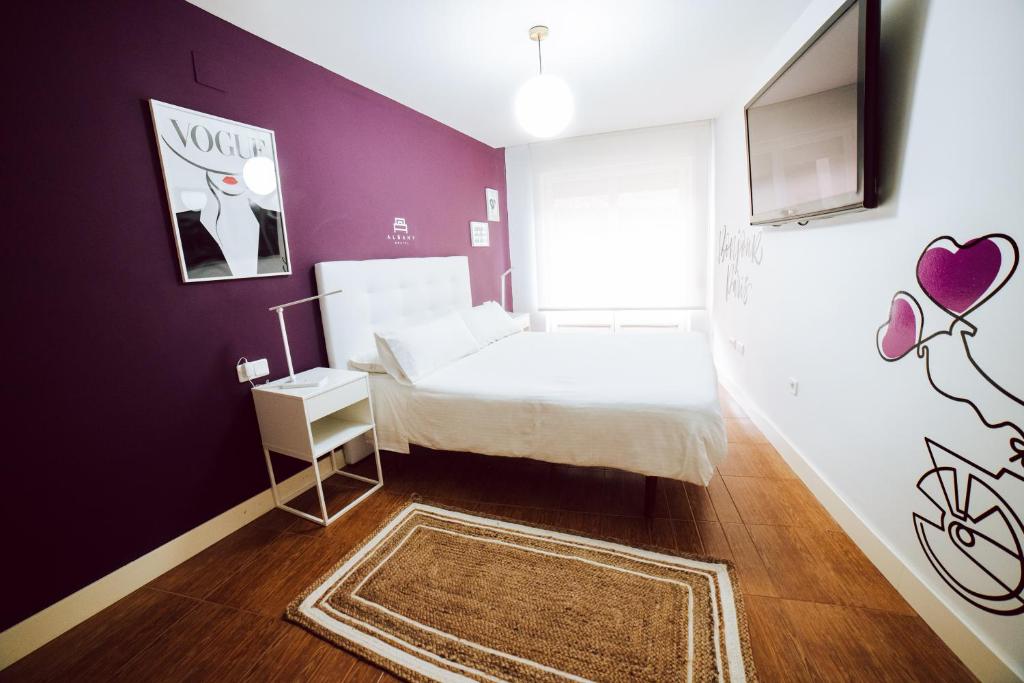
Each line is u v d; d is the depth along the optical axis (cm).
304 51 230
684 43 244
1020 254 100
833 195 172
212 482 195
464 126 380
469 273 418
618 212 457
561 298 495
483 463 258
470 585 159
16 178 138
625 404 185
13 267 138
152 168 173
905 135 140
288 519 210
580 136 452
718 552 169
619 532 186
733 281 354
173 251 180
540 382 222
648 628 136
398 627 143
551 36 226
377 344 239
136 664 135
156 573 174
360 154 277
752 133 254
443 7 194
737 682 117
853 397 173
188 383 186
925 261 131
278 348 226
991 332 108
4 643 137
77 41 151
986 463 111
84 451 155
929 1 128
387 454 274
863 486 167
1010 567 106
